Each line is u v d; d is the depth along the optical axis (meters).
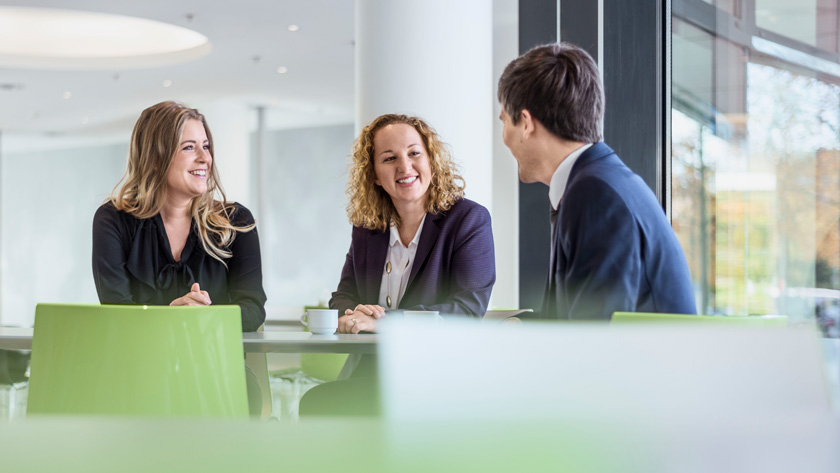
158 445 0.21
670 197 3.55
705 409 0.24
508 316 2.05
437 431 0.23
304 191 12.55
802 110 3.14
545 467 0.23
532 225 4.01
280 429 0.22
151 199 2.27
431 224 2.25
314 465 0.22
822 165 3.10
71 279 14.78
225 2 6.72
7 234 15.61
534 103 1.73
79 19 8.73
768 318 1.43
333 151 12.28
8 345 1.70
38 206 15.21
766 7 3.24
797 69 3.15
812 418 0.23
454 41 4.35
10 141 14.07
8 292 15.58
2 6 6.65
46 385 1.49
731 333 0.36
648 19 3.57
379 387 0.31
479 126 4.42
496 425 0.24
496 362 0.32
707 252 3.43
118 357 1.46
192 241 2.31
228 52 8.36
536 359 0.32
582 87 1.70
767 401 0.38
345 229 12.11
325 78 9.51
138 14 7.01
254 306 2.25
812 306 3.11
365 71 4.41
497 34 6.71
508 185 6.75
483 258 2.22
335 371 3.90
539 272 3.98
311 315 1.83
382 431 0.23
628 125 3.60
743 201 3.32
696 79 3.46
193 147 2.31
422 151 2.26
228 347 1.51
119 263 2.23
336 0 6.66
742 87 3.32
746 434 0.23
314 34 7.66
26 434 0.21
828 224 3.07
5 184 15.66
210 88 10.07
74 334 1.47
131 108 11.23
